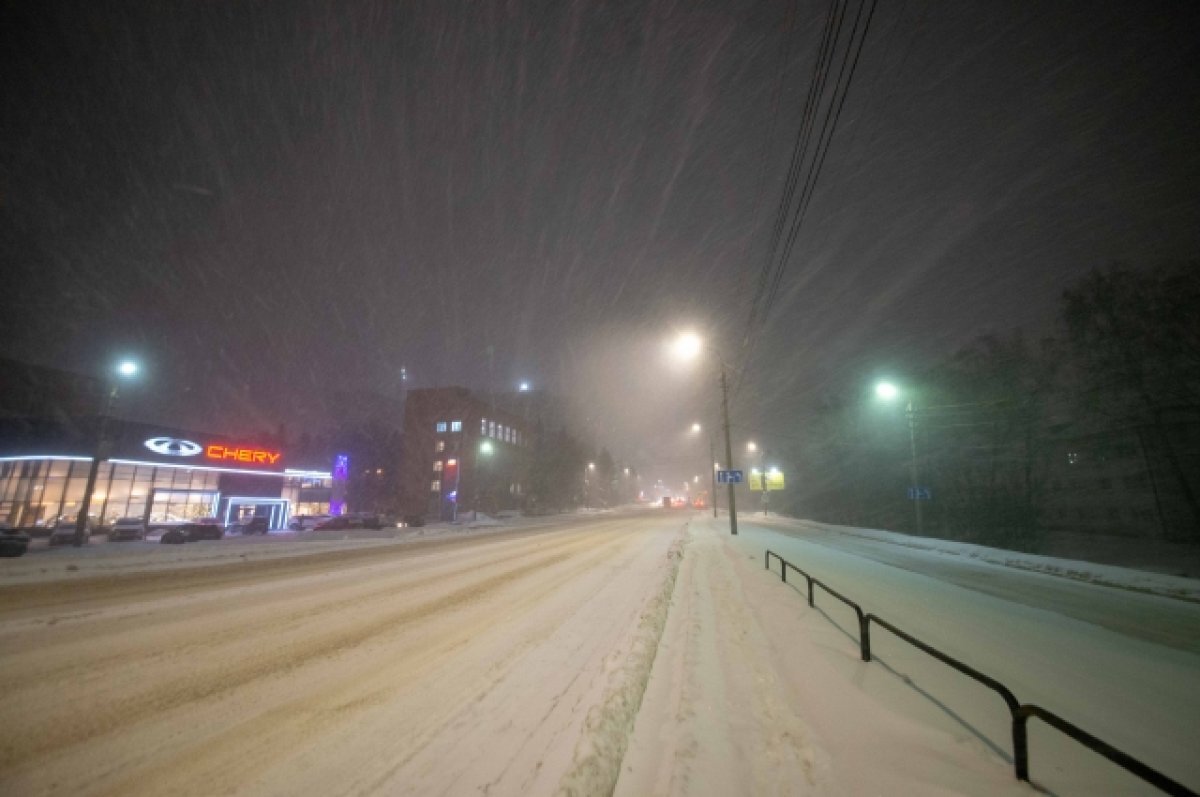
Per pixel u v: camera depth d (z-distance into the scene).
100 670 5.65
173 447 36.94
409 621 8.05
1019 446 26.94
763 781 3.38
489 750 3.84
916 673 5.44
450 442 67.81
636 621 7.96
